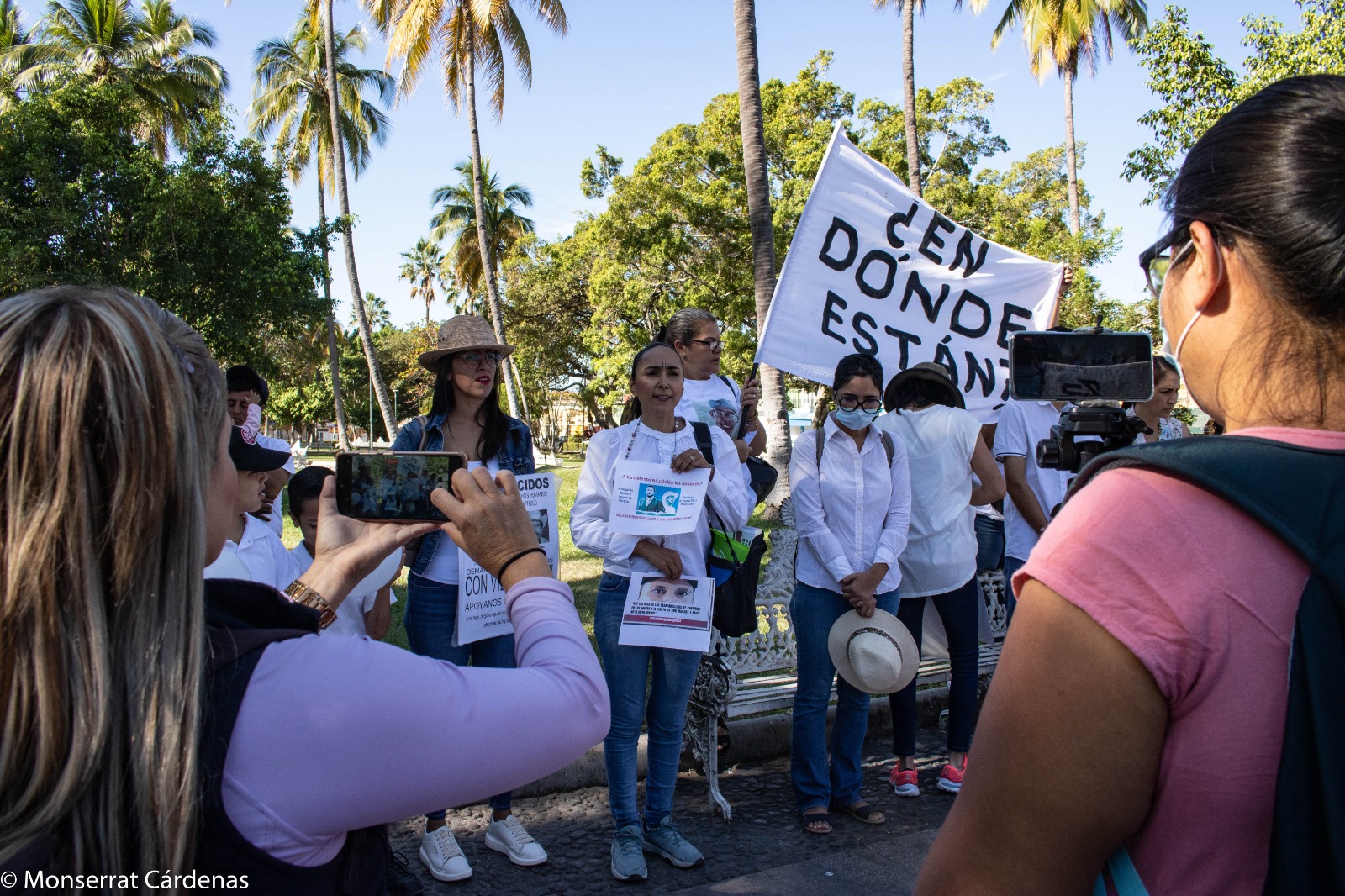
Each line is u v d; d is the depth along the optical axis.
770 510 12.14
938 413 4.10
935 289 5.18
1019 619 0.92
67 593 0.83
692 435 3.59
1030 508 4.44
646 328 25.64
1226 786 0.81
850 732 3.83
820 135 23.41
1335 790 0.77
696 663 3.44
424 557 3.34
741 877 3.30
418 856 3.42
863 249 5.09
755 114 10.93
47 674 0.82
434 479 1.38
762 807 3.91
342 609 2.77
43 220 16.25
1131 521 0.86
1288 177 0.88
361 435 64.25
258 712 0.90
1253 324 0.92
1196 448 0.88
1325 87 0.92
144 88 24.83
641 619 3.34
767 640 4.49
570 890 3.18
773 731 4.49
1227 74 9.04
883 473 3.81
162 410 0.88
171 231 17.53
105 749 0.84
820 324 5.01
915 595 4.02
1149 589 0.83
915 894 0.96
